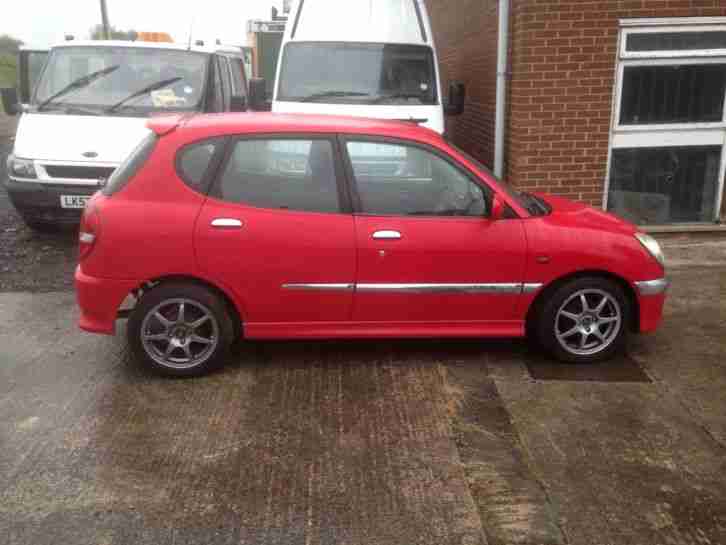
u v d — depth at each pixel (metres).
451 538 3.31
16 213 10.02
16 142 8.21
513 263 4.89
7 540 3.27
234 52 11.07
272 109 8.84
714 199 8.26
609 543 3.29
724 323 5.84
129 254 4.65
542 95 7.89
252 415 4.41
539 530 3.38
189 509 3.50
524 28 7.71
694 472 3.84
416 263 4.83
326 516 3.46
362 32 9.23
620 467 3.88
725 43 7.84
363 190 4.83
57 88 8.78
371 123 4.98
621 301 5.07
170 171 4.71
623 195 8.27
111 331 4.79
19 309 6.21
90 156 7.93
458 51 11.39
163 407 4.50
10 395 4.65
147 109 8.64
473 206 4.90
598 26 7.70
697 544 3.29
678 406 4.55
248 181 4.77
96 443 4.07
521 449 4.05
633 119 8.02
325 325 4.91
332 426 4.29
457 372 5.01
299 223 4.74
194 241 4.67
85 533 3.33
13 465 3.86
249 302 4.80
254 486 3.69
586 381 4.88
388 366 5.10
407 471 3.83
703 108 8.01
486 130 9.59
